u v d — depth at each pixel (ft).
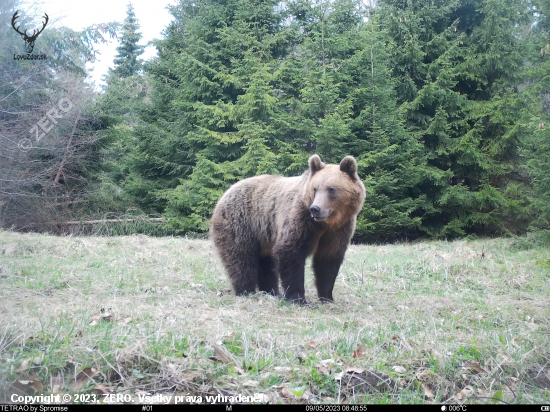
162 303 17.94
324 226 19.44
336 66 60.44
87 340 12.25
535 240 42.19
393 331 15.66
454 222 57.47
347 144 55.88
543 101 65.26
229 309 17.54
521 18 59.98
